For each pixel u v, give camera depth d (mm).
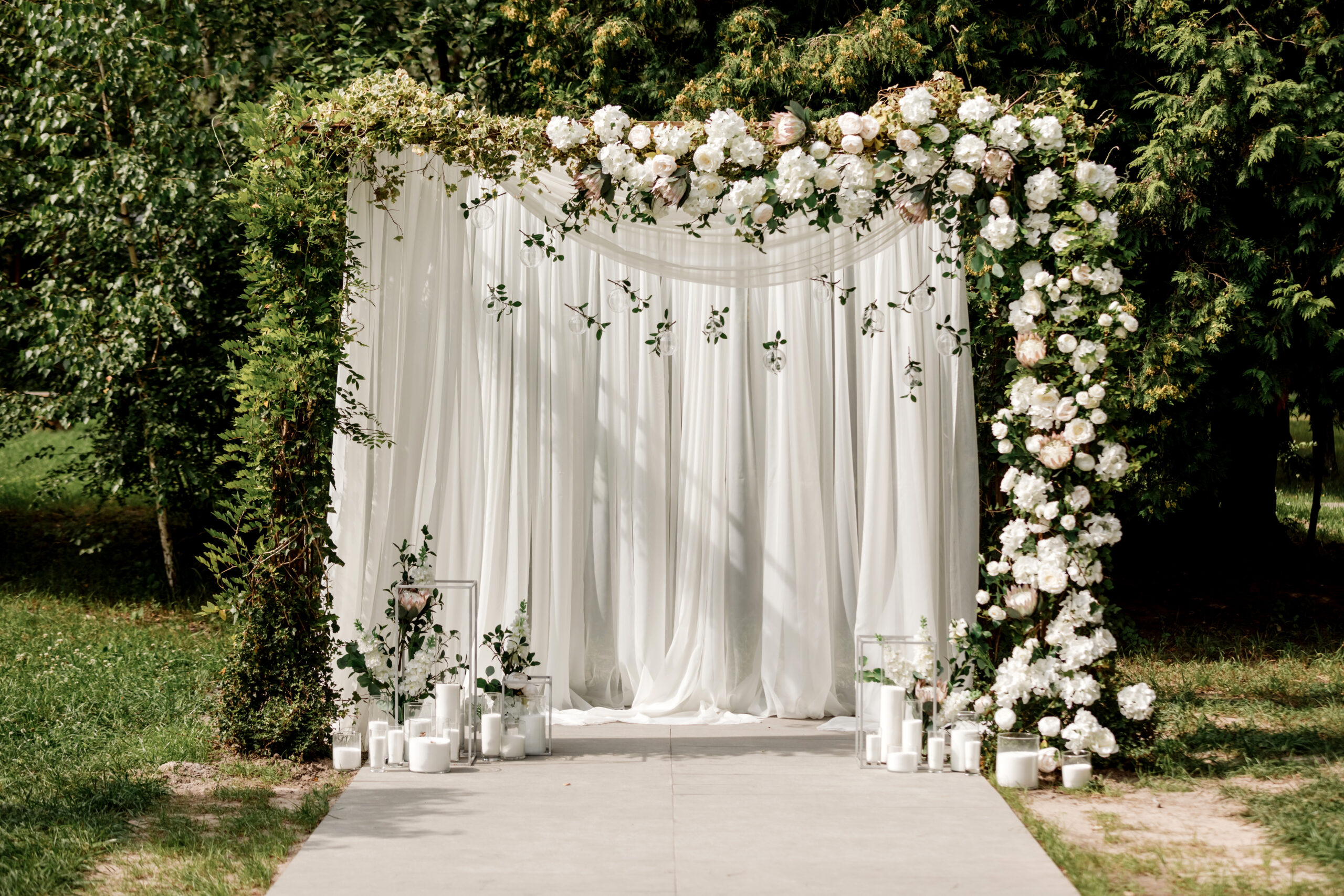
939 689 5684
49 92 9336
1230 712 6559
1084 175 5352
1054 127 5312
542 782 5230
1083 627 5477
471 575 6812
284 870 4016
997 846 4281
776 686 6812
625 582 7047
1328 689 7254
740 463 6961
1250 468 11250
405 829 4477
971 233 5641
